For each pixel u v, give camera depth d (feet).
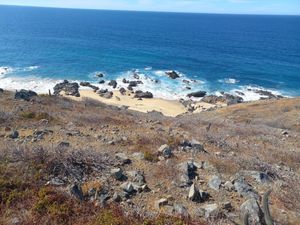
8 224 29.19
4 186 34.68
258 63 392.68
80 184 38.68
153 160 47.70
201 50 477.77
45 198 32.58
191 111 210.38
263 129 99.35
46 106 85.20
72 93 231.09
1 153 42.47
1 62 328.08
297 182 50.85
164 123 84.17
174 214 34.63
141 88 264.93
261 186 45.65
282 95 270.87
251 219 34.94
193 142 58.08
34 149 43.86
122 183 40.24
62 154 42.70
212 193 40.88
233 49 497.05
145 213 34.22
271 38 655.35
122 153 48.60
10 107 77.10
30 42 467.93
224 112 160.66
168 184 41.39
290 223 36.83
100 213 31.91
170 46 505.66
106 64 346.95
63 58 364.99
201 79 307.78
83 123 69.10
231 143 69.67
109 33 645.10
